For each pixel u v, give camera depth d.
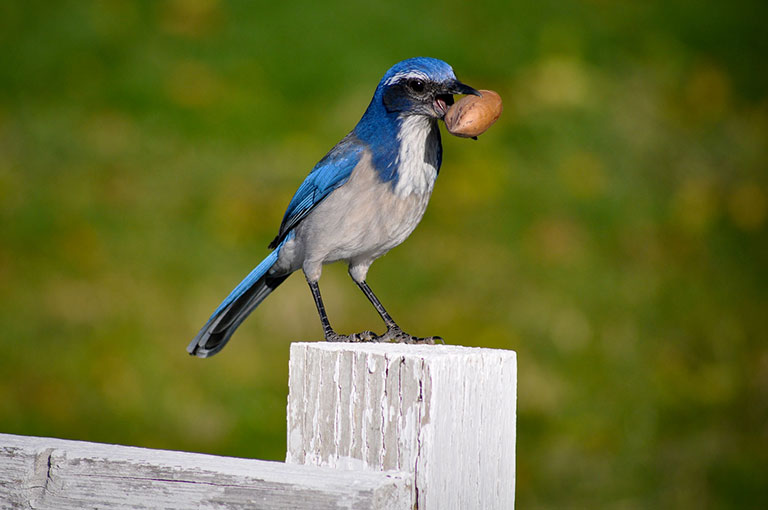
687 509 9.71
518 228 13.34
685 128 15.48
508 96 15.76
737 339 11.91
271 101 15.58
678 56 17.02
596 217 13.66
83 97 15.52
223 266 12.56
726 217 13.87
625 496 9.80
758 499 9.68
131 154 14.34
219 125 15.01
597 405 10.99
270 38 16.92
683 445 10.40
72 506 3.66
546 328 11.88
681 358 11.73
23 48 16.42
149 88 15.74
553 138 14.95
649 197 14.16
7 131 14.71
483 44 16.92
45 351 11.36
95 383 10.95
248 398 10.77
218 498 3.42
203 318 11.80
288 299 11.84
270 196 13.61
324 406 3.87
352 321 11.75
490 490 3.94
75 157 14.31
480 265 12.66
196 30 17.11
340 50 16.61
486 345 11.58
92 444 3.82
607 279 12.68
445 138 14.55
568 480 10.01
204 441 10.34
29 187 13.74
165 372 11.11
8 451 3.74
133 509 3.55
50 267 12.47
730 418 10.80
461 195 13.70
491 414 3.92
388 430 3.70
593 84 16.16
